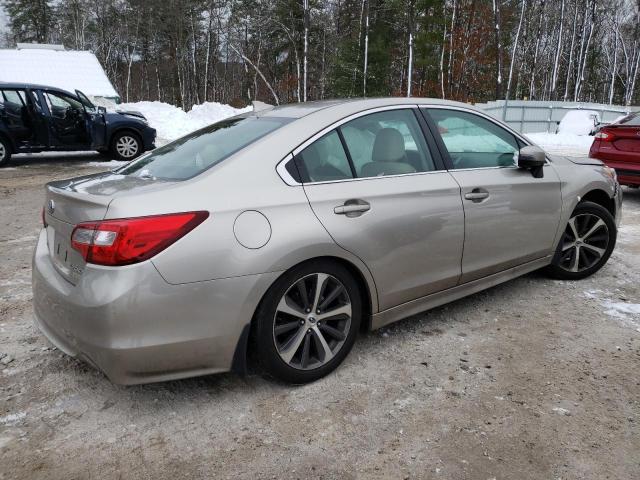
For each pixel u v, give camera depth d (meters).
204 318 2.51
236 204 2.61
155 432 2.55
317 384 2.95
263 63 45.88
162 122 20.39
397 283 3.19
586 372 3.08
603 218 4.54
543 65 49.62
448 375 3.04
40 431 2.55
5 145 11.34
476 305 4.05
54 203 2.81
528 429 2.56
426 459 2.36
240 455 2.39
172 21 51.31
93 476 2.26
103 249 2.38
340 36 40.75
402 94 37.09
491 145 3.92
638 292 4.33
